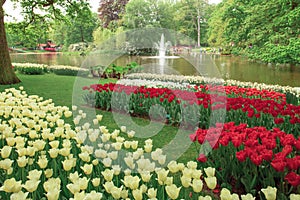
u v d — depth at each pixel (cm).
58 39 5466
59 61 2725
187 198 220
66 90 961
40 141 269
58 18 1577
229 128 321
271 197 183
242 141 281
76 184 190
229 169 287
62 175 228
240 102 491
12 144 279
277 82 1230
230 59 2178
